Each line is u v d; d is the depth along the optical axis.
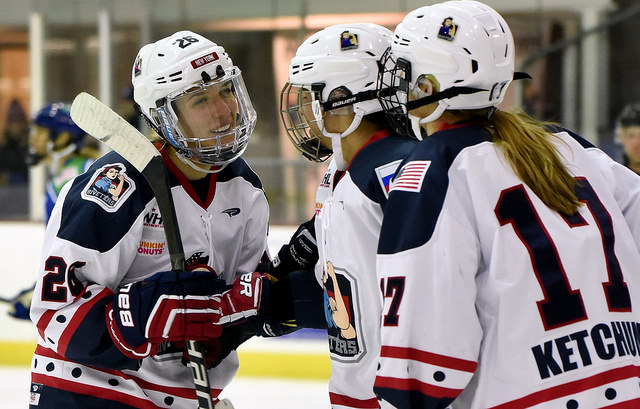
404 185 5.23
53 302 6.29
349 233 5.81
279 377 16.94
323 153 6.68
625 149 14.26
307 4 21.45
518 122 5.41
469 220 5.14
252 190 7.23
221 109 6.46
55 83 21.97
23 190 21.70
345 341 6.08
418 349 5.02
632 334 5.20
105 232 6.34
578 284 5.09
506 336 5.00
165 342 6.79
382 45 6.25
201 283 6.20
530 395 4.97
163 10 21.73
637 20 20.34
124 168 6.52
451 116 5.59
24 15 21.84
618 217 5.47
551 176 5.22
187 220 6.72
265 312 7.07
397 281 5.08
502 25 5.57
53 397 6.60
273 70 21.83
